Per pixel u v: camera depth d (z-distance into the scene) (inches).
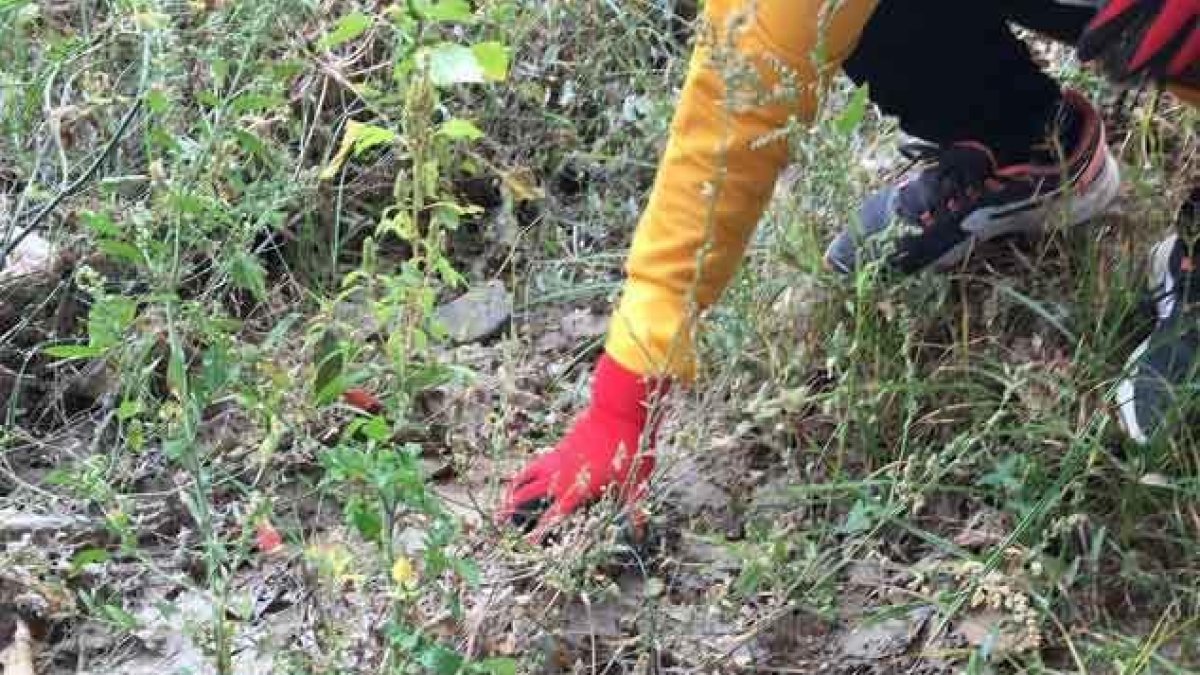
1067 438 73.0
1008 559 69.1
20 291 83.7
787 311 79.6
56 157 88.8
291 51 84.4
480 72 53.7
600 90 99.0
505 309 87.4
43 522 72.2
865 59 78.9
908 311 76.8
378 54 95.0
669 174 64.4
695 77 62.0
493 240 91.9
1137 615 68.6
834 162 67.2
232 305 86.2
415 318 61.4
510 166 93.2
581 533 64.1
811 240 79.7
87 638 67.6
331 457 56.4
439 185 77.7
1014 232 84.7
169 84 83.7
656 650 65.7
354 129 57.8
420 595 60.3
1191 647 65.4
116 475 74.7
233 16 87.5
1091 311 80.3
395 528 68.4
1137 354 74.4
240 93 79.0
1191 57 59.6
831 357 72.6
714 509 73.8
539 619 65.7
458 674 56.1
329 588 60.5
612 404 66.6
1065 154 81.8
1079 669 63.6
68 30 97.4
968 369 76.6
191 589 62.8
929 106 80.3
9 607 67.7
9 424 78.1
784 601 67.1
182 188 71.5
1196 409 73.1
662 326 65.4
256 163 88.4
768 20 59.9
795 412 73.5
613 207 92.3
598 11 102.2
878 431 75.7
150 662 66.7
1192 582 68.4
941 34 77.2
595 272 90.5
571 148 96.0
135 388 72.3
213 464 74.2
